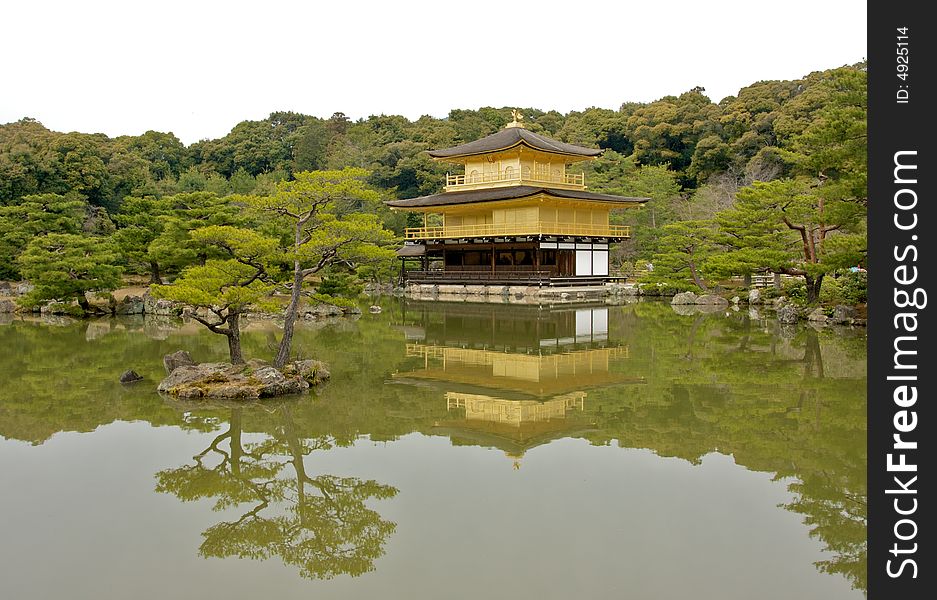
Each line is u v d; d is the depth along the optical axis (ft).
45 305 144.46
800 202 118.93
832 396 66.18
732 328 117.19
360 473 46.26
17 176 199.41
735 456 48.85
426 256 220.64
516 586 31.22
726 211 137.90
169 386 68.59
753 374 77.10
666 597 30.30
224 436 54.65
